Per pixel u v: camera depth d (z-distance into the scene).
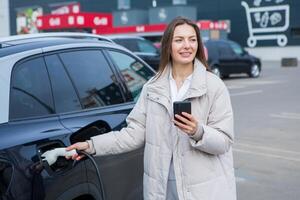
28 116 2.95
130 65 4.25
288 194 5.62
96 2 47.22
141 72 4.39
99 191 3.25
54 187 2.84
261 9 38.12
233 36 39.78
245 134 8.89
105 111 3.58
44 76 3.21
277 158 7.20
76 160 2.90
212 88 2.71
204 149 2.60
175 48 2.75
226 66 20.09
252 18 38.66
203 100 2.70
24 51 3.15
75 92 3.41
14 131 2.78
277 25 37.44
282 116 10.77
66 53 3.50
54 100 3.20
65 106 3.27
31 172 2.71
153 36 33.44
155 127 2.74
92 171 3.18
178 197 2.68
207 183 2.67
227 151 2.71
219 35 34.72
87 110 3.43
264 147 7.89
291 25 36.78
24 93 2.99
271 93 15.00
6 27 55.94
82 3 48.50
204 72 2.74
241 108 11.98
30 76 3.10
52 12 50.56
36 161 2.75
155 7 37.91
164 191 2.72
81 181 3.07
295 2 36.38
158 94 2.76
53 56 3.37
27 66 3.11
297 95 14.41
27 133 2.83
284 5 36.91
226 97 2.73
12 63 3.00
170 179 2.72
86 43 3.79
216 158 2.70
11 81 2.93
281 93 14.96
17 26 53.62
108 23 37.25
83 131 3.22
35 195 2.72
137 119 2.89
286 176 6.31
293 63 29.53
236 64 20.52
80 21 35.62
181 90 2.76
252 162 6.99
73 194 3.00
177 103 2.51
